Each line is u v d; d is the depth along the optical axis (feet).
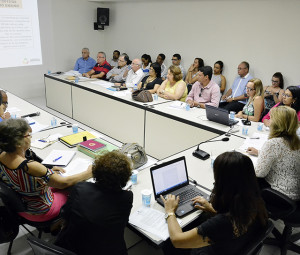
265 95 14.19
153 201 5.47
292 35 14.03
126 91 14.23
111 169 4.20
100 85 15.43
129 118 12.57
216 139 8.55
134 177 5.97
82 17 22.53
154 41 20.62
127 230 6.70
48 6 20.38
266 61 15.29
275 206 6.26
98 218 4.01
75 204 4.15
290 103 9.11
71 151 7.47
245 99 15.10
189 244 4.16
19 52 19.26
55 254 3.74
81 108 15.70
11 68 19.49
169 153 11.14
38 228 6.39
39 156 7.16
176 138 10.67
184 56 19.04
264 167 6.04
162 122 11.03
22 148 5.28
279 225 7.88
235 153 4.09
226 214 3.97
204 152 7.41
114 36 23.58
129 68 18.95
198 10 17.49
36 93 21.43
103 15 22.63
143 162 6.84
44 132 8.73
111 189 4.23
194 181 6.16
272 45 14.87
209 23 17.17
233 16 15.99
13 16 18.29
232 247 4.07
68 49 22.44
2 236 5.51
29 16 19.06
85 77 17.83
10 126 5.05
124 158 4.44
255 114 10.33
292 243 6.93
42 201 5.62
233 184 3.91
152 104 12.06
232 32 16.26
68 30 21.99
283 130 5.97
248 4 15.23
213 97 12.42
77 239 4.09
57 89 17.35
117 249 4.33
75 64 21.21
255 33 15.35
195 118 10.33
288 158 5.95
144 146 12.23
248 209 3.87
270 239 7.05
